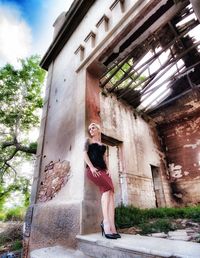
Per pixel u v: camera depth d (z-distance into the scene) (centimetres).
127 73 585
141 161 704
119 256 170
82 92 363
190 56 599
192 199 778
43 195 370
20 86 1010
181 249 141
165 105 849
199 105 817
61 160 358
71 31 520
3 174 941
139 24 306
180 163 861
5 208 1352
